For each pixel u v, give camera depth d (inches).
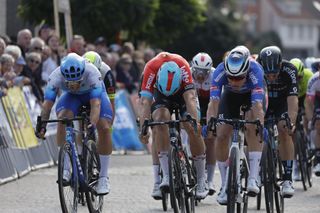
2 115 908.0
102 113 673.6
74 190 629.9
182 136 799.1
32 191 815.1
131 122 1341.0
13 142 928.9
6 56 949.2
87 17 1465.3
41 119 629.0
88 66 658.8
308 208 742.5
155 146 703.1
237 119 616.4
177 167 631.8
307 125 1003.3
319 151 893.8
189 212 658.2
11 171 900.0
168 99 667.4
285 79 735.7
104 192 678.5
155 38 1744.6
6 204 730.8
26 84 1027.9
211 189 780.0
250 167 637.9
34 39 1088.2
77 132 661.3
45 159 1048.2
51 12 1408.7
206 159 779.4
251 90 644.7
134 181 912.3
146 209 714.8
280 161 726.5
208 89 769.6
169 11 1749.5
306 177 928.9
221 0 4970.5
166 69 638.5
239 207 621.9
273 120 701.3
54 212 689.0
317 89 884.6
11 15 1515.7
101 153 682.8
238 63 609.6
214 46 3395.7
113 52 1358.3
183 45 3319.4
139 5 1513.3
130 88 1353.3
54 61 1153.4
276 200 693.9
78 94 665.6
